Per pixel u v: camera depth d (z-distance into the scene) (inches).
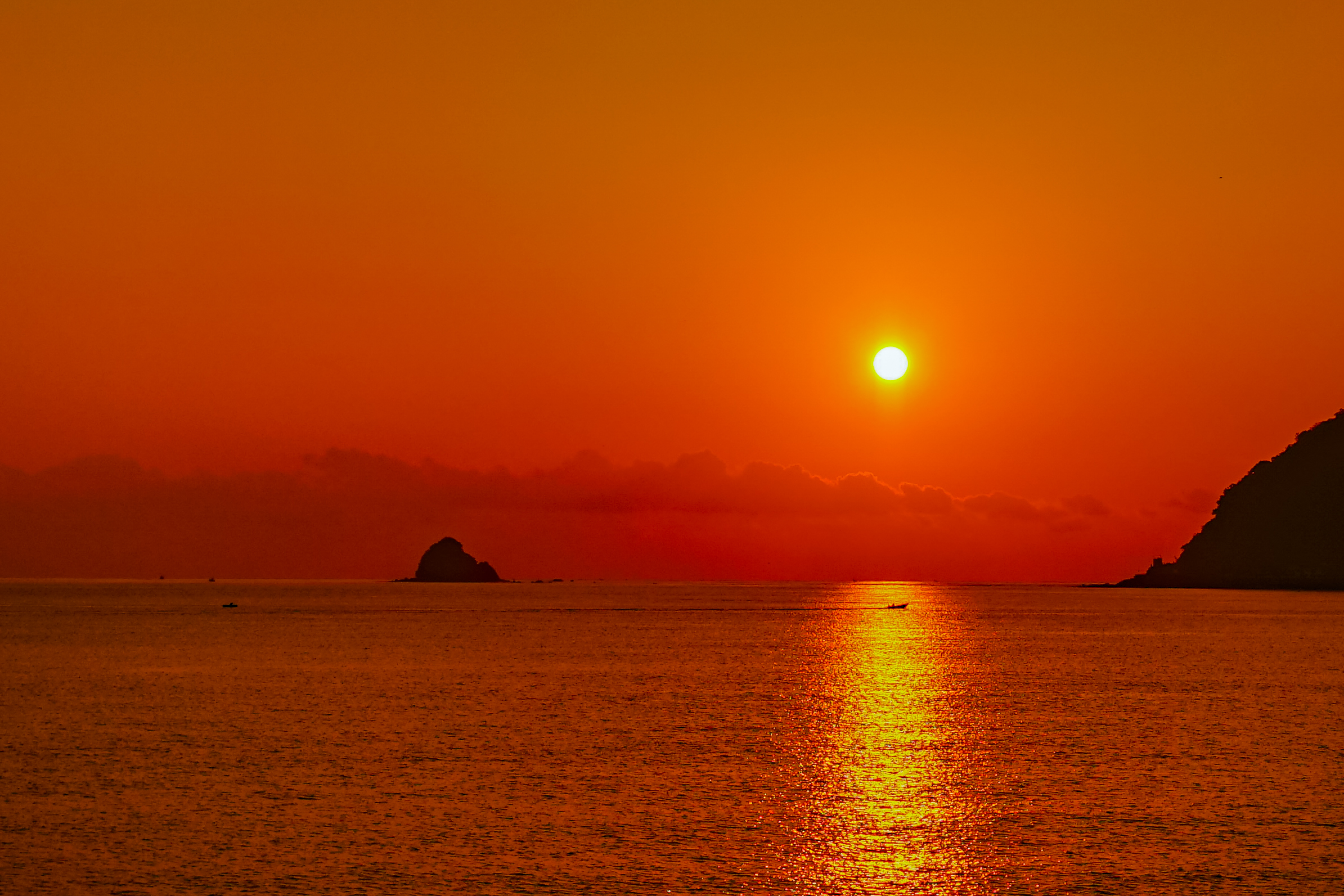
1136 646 5167.3
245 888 1398.9
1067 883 1425.9
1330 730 2512.3
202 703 2992.1
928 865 1497.3
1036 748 2290.8
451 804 1801.2
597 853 1541.6
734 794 1877.5
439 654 4677.7
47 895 1373.0
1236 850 1553.9
